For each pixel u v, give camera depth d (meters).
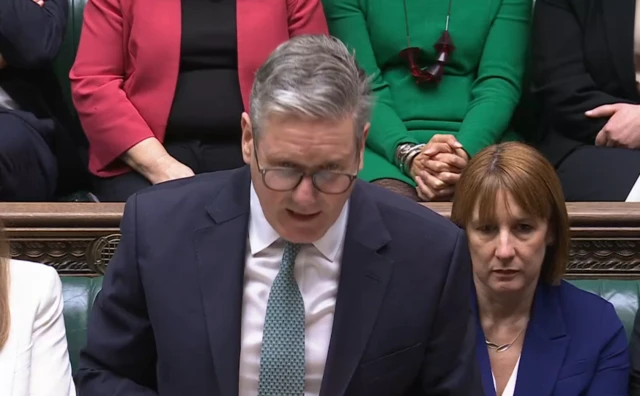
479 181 6.58
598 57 9.91
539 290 6.96
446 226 5.21
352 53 4.91
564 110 9.97
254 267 5.07
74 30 11.12
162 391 5.11
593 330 6.85
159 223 5.08
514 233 6.61
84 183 10.47
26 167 9.26
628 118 9.45
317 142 4.25
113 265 5.20
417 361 5.14
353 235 5.05
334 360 4.96
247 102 9.55
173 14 9.48
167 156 9.30
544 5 10.26
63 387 5.78
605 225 7.83
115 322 5.23
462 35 10.21
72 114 11.02
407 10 10.23
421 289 5.04
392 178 9.42
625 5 9.85
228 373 4.92
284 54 4.38
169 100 9.50
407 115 10.13
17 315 5.69
